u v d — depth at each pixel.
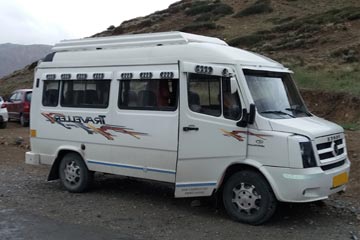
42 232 6.40
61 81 8.98
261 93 7.09
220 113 7.04
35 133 9.31
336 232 6.52
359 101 19.41
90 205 7.95
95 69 8.50
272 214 6.69
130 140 7.94
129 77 7.97
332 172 6.69
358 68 24.97
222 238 6.23
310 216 7.31
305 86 22.91
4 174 10.79
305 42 32.19
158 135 7.58
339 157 7.05
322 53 29.25
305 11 44.09
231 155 6.93
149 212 7.52
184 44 7.56
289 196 6.45
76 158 8.80
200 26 43.47
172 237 6.26
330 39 31.70
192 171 7.30
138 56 7.97
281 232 6.51
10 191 8.99
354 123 17.89
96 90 8.48
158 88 7.66
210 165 7.14
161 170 7.62
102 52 8.52
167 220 7.07
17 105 21.38
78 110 8.66
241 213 6.92
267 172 6.61
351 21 34.72
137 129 7.84
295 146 6.39
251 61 7.27
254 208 6.79
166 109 7.54
